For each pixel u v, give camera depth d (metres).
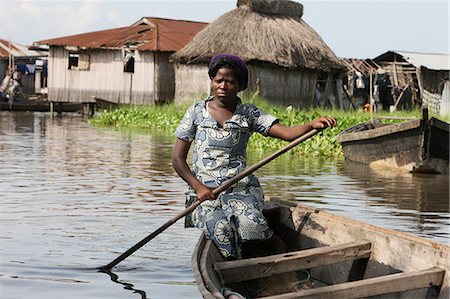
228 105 5.25
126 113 24.48
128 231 6.40
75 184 9.23
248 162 12.79
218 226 5.02
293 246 5.62
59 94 29.56
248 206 5.16
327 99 26.48
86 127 22.31
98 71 28.62
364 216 7.45
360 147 13.20
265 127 5.23
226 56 5.15
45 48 29.94
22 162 11.71
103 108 28.38
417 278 4.12
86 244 5.88
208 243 4.80
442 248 4.33
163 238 6.16
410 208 8.04
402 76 29.69
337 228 5.22
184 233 6.38
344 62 27.95
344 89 28.34
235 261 4.47
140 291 4.62
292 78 24.73
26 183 9.22
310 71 25.20
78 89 29.20
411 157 11.98
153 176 10.26
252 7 24.45
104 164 11.73
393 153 12.41
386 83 30.34
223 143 5.20
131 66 30.09
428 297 4.27
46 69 39.16
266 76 23.84
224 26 24.17
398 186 10.05
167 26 29.97
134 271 5.11
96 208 7.47
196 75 24.73
